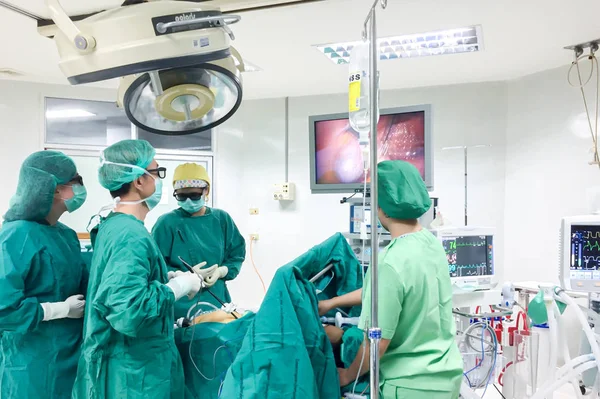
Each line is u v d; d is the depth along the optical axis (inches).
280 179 162.9
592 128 116.8
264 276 164.4
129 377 56.3
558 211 125.3
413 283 48.9
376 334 39.0
